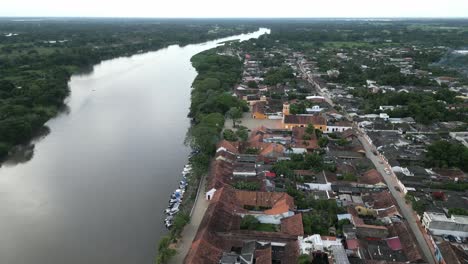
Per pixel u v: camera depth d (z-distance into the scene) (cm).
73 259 9750
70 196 12812
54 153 16388
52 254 9950
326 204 11156
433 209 10881
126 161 15562
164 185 13562
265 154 15062
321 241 9181
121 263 9612
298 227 9969
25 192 13088
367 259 9000
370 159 15200
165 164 15275
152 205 12244
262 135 17138
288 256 8994
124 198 12675
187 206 11600
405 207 11619
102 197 12738
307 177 13125
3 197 12750
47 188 13350
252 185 12362
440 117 19662
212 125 17375
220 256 8856
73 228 11038
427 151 15062
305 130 17538
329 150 15738
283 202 11044
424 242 9912
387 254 9194
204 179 13288
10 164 15362
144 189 13262
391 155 14888
